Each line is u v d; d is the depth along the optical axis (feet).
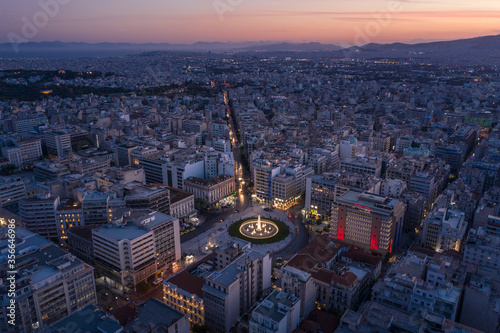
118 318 647.15
